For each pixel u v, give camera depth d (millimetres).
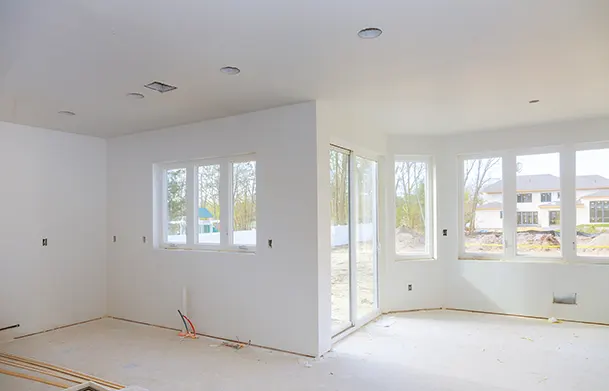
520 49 2645
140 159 5184
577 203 4902
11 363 3676
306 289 3809
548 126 4973
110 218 5457
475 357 3713
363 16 2176
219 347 4082
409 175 5699
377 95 3654
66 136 5098
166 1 1986
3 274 4422
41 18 2152
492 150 5324
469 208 5602
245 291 4191
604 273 4703
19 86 3305
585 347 3947
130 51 2621
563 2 2037
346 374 3348
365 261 5047
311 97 3705
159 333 4617
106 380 3275
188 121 4586
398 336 4363
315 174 3791
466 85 3387
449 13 2146
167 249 4961
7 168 4512
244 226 4406
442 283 5602
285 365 3562
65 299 4984
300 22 2238
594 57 2779
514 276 5172
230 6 2047
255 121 4180
